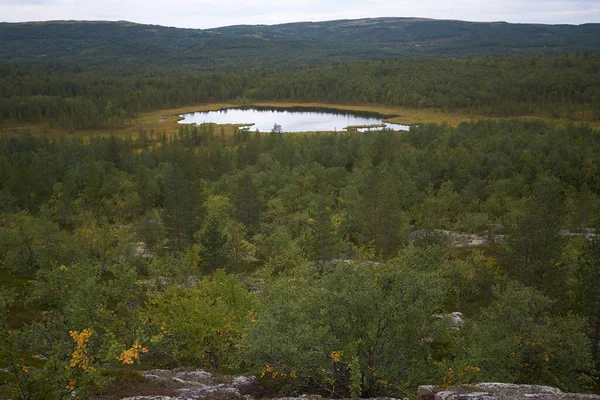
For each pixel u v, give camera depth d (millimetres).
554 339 26016
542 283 39031
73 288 34750
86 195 100688
